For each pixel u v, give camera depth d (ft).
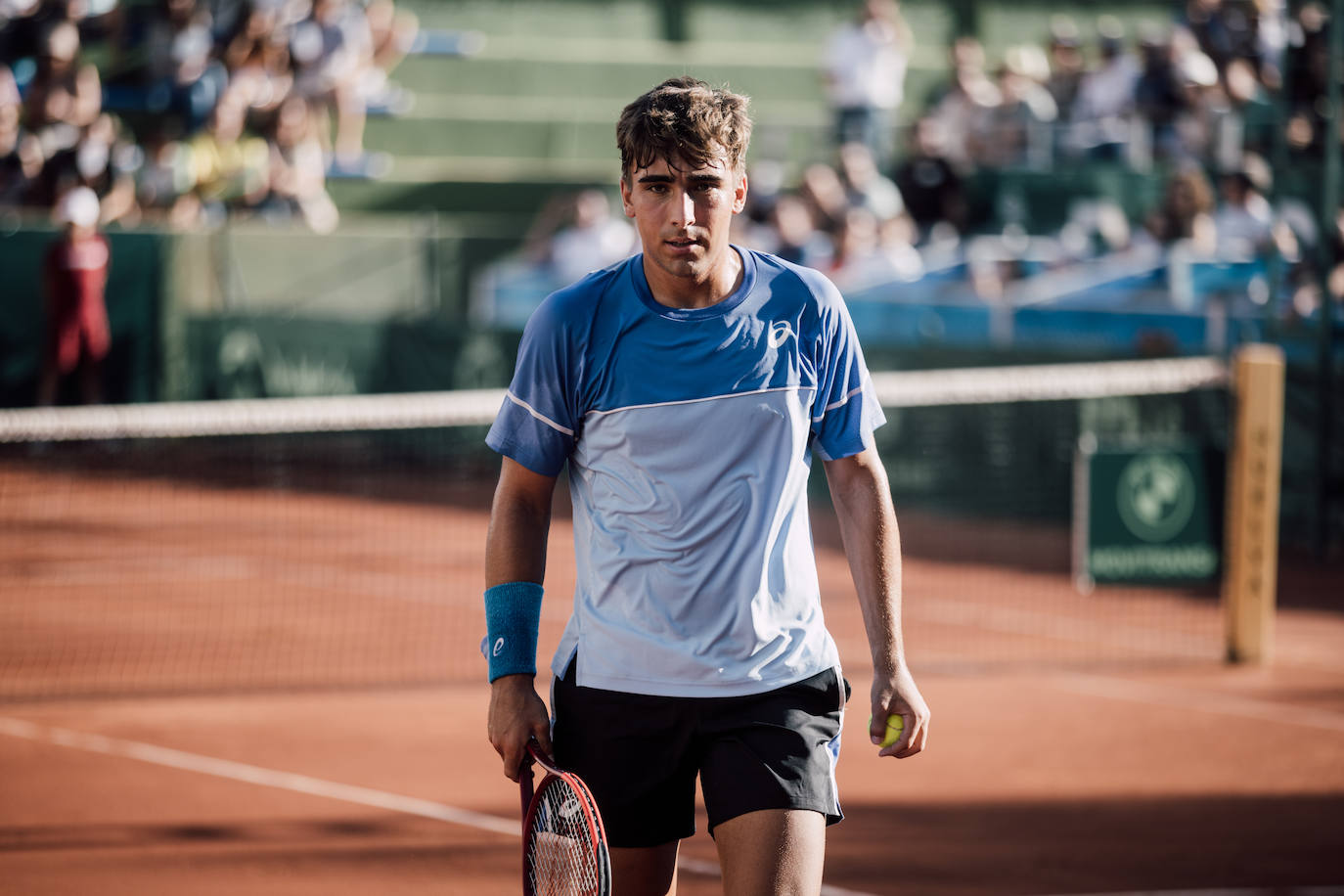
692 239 14.94
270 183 99.40
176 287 90.27
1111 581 48.88
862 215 80.74
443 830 28.71
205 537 66.54
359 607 52.26
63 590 54.95
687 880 26.27
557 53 115.44
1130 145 81.82
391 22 112.47
